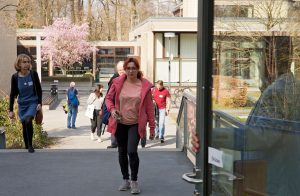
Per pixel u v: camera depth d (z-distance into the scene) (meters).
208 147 2.76
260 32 3.31
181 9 51.81
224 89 2.80
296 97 2.48
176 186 6.15
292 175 2.38
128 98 5.62
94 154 8.22
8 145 11.64
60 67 46.69
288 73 2.75
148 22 35.41
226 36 2.93
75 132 16.72
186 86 34.25
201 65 2.74
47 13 52.41
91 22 59.16
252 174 2.65
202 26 2.71
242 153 2.74
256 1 3.53
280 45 3.01
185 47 35.72
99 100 14.11
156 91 14.02
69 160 7.73
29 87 7.95
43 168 7.16
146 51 37.03
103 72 48.31
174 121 20.53
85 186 6.18
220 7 2.86
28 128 8.26
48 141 14.06
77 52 46.25
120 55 48.28
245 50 3.04
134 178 5.80
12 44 25.00
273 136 2.53
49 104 25.08
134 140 5.68
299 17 3.00
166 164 7.43
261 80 2.88
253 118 2.70
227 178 2.78
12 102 8.12
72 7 57.12
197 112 2.84
